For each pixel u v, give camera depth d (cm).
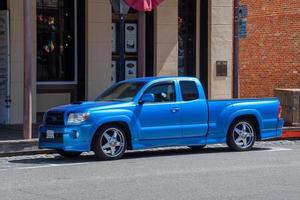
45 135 1298
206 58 2106
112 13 2003
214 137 1419
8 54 1802
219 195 902
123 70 1855
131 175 1087
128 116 1297
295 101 1845
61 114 1273
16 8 1808
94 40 1920
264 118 1484
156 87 1351
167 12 2025
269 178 1053
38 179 1054
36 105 1888
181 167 1184
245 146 1470
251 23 2711
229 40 2109
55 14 1925
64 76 1942
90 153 1448
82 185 990
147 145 1327
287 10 2620
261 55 2700
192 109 1378
